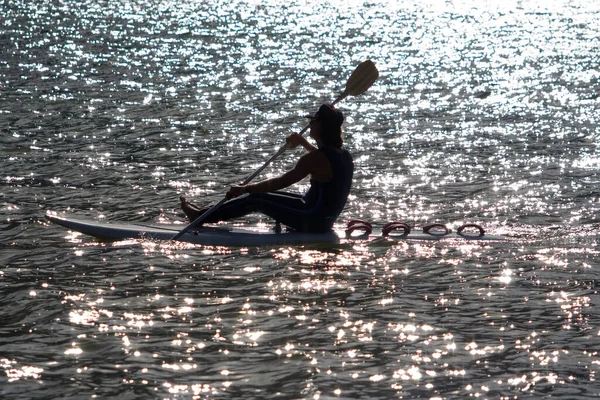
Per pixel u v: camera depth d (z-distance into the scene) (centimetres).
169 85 7500
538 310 2494
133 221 3484
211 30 12381
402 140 5262
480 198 3884
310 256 2998
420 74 8562
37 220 3416
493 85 7800
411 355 2172
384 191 4019
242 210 3228
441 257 3000
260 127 5666
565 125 5788
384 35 12256
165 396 1941
